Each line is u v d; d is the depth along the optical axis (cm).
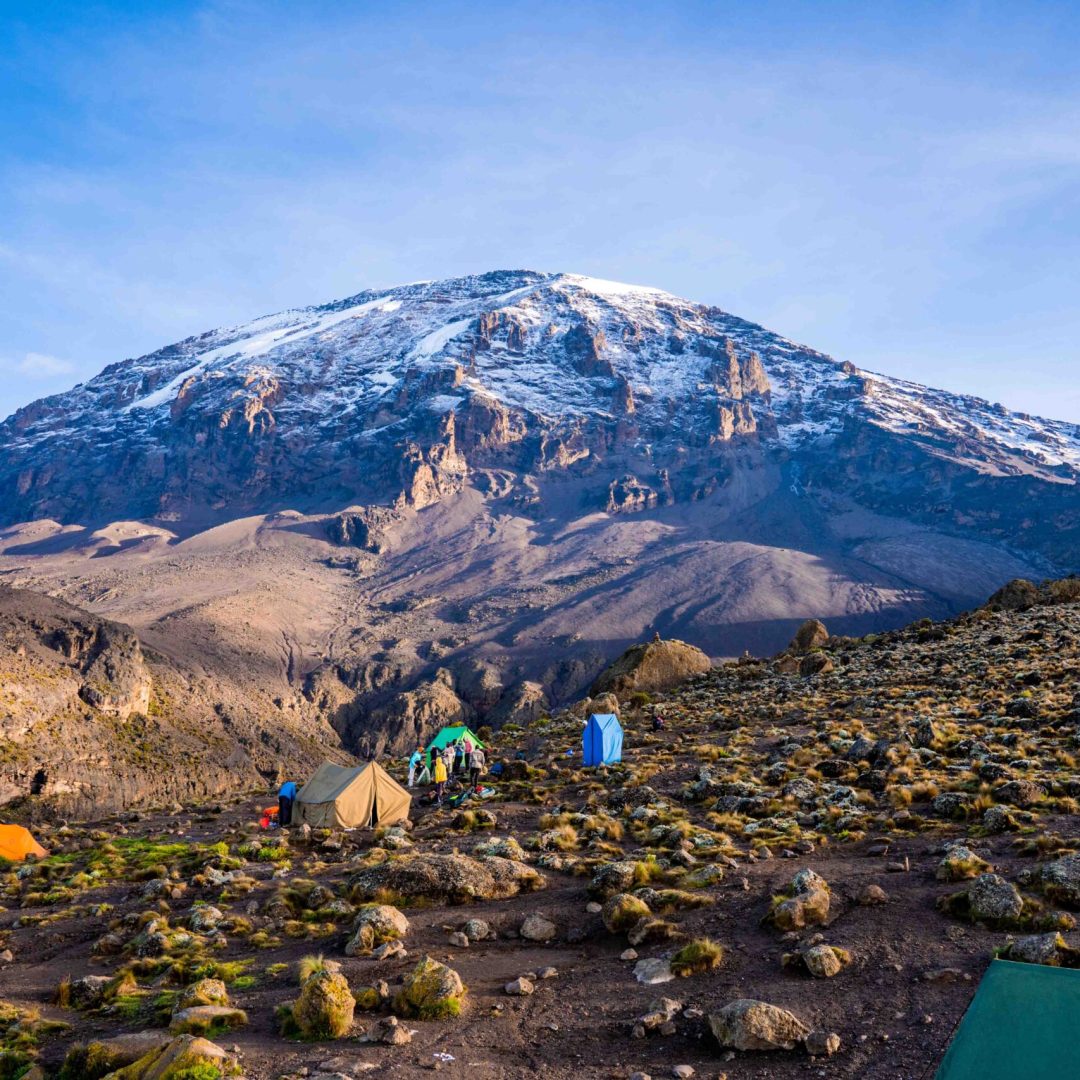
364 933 1552
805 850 1825
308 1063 1090
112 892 2361
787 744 3100
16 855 3080
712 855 1850
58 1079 1139
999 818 1764
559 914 1631
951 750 2583
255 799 4194
